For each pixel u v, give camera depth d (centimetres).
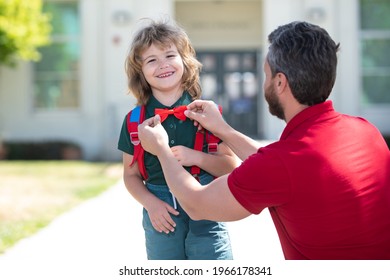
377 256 321
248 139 403
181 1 2627
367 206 316
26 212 1102
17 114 2372
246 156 397
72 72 2392
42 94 2408
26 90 2370
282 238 344
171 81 425
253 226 923
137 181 432
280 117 352
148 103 439
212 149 423
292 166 308
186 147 413
